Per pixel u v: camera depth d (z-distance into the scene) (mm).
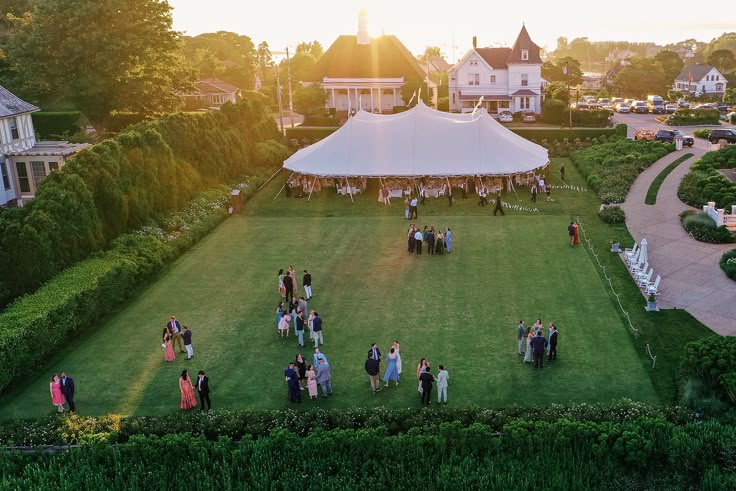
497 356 25688
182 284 33875
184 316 30188
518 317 28844
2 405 23578
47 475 19469
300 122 96562
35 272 29734
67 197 32688
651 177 51531
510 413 21281
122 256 33312
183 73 67438
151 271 34469
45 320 25734
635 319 28078
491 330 27781
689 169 52562
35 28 57812
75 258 32438
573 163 60375
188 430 21141
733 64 169375
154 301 31922
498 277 33312
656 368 24344
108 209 36438
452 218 43750
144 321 29828
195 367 25766
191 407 23016
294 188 52094
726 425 19750
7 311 26438
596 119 80062
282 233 41875
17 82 62594
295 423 21297
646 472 18844
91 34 56594
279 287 31297
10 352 23844
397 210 46250
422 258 36469
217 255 38125
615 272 33344
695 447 18875
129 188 38188
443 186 49250
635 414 20766
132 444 19953
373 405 22812
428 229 37000
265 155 58688
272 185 54750
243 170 55125
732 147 53781
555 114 83312
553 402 22484
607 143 63625
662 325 27406
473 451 19578
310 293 31422
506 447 19609
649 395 22688
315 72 96500
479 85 91250
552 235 39469
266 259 37156
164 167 42062
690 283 31250
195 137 48812
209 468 19578
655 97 97188
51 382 23016
